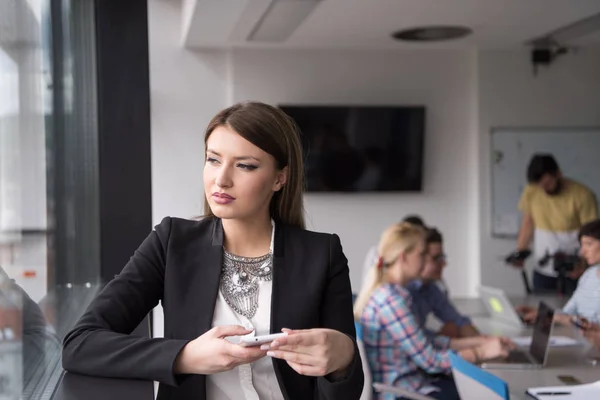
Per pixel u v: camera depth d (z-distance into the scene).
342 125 6.86
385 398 3.35
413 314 3.48
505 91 6.98
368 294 3.54
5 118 1.75
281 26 5.80
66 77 3.06
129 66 3.26
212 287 1.31
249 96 6.78
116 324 1.28
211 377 1.32
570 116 7.02
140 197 3.27
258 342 1.17
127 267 1.35
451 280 7.14
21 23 2.02
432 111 7.05
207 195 1.30
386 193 7.06
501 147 6.99
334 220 7.04
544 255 6.42
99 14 3.24
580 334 3.74
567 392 2.57
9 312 1.58
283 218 1.40
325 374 1.21
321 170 6.88
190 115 6.70
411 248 3.50
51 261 2.54
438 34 6.25
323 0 4.91
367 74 6.94
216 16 5.25
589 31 6.14
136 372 1.18
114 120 3.25
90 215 3.35
